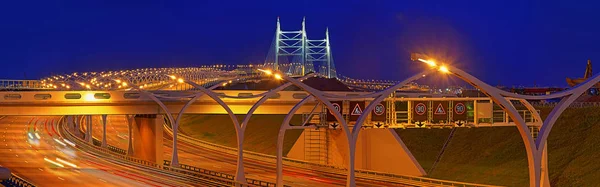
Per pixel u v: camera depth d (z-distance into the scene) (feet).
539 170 158.40
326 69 650.84
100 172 250.98
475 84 157.07
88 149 351.25
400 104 292.20
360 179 239.71
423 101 203.31
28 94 262.88
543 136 158.71
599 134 263.08
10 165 277.03
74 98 270.05
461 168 273.54
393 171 269.03
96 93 273.54
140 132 304.91
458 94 350.23
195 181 223.92
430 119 203.31
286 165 290.76
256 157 326.24
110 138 433.89
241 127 217.36
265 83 579.48
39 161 294.25
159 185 214.28
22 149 352.49
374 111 201.16
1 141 395.55
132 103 279.08
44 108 266.57
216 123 458.91
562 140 276.00
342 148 277.44
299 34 646.33
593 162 244.22
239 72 612.70
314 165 283.18
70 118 463.42
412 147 309.63
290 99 291.17
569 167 250.78
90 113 273.13
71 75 475.72
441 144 306.55
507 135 287.48
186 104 275.39
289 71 628.69
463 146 294.87
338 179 245.65
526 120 210.79
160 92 288.71
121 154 324.80
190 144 390.21
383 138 271.28
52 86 404.77
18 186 182.29
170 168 260.83
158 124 288.71
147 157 296.51
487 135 296.51
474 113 203.92
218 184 211.20
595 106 289.94
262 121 423.23
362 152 270.05
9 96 260.21
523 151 268.82
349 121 197.57
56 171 254.88
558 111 159.43
